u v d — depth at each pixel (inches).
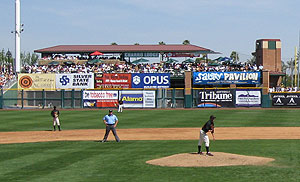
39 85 2477.9
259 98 2145.7
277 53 2797.7
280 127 1291.8
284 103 2118.6
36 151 873.5
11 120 1617.9
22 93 2297.0
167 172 626.2
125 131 1245.1
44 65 2869.1
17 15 2733.8
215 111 1964.8
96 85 2469.2
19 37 2743.6
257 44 2874.0
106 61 2935.5
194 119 1585.9
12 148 927.7
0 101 2284.7
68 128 1348.4
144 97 2218.3
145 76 2454.5
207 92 2190.0
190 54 2989.7
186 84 2413.9
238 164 673.6
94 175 619.2
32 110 2161.7
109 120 1003.9
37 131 1274.6
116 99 2239.2
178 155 752.3
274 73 2674.7
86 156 791.1
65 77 2482.8
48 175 625.9
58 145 962.1
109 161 730.8
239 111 1943.9
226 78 2389.3
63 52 3026.6
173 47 3061.0
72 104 2287.2
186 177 591.8
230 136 1087.0
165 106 2251.5
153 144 953.5
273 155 758.5
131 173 626.5
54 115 1273.4
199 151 763.4
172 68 2674.7
